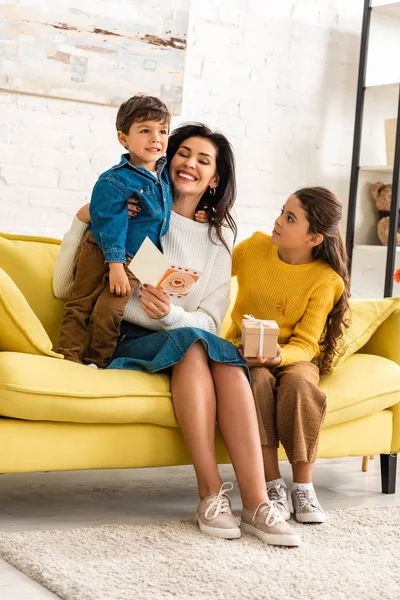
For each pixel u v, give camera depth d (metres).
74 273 2.71
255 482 2.35
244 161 4.09
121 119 2.75
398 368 2.96
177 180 2.75
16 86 3.46
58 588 1.86
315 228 2.68
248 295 2.80
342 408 2.72
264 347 2.47
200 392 2.39
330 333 2.78
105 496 2.74
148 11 3.72
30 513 2.49
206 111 3.97
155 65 3.77
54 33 3.51
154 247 2.39
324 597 1.91
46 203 3.60
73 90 3.59
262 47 4.09
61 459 2.32
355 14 4.36
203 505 2.33
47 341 2.43
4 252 2.74
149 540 2.22
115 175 2.66
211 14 3.94
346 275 2.77
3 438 2.23
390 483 2.97
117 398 2.34
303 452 2.48
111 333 2.60
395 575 2.08
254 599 1.87
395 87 4.18
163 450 2.48
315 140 4.29
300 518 2.50
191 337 2.43
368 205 4.44
